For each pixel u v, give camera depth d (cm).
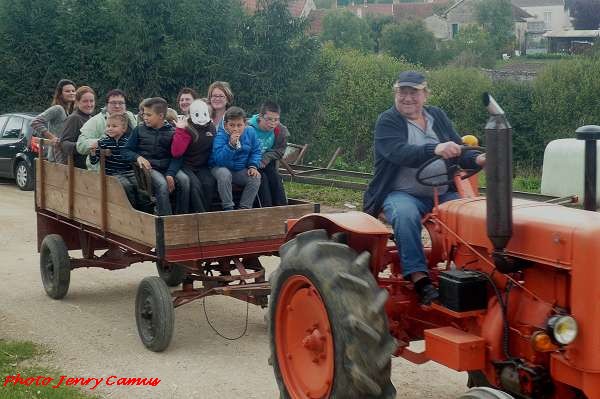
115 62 2192
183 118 725
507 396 387
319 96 2425
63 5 2239
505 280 423
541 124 2867
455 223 452
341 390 426
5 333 696
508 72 3198
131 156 701
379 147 508
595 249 371
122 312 768
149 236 649
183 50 2183
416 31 4806
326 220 489
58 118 1082
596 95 2792
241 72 2273
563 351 381
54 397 537
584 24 7950
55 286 802
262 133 781
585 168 436
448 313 436
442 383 579
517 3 9412
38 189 858
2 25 2209
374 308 421
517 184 1691
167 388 570
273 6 2309
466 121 2972
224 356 643
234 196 743
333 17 5416
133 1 2188
